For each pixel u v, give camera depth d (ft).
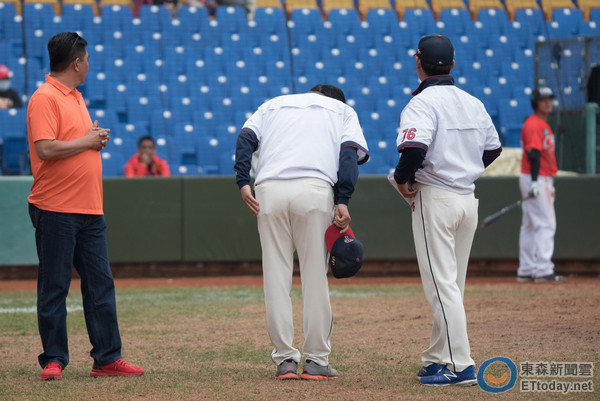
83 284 31.68
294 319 48.55
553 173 68.39
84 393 27.99
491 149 30.66
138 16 107.45
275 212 29.63
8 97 93.15
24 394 27.76
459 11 114.21
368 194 75.00
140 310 52.65
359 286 68.33
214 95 100.68
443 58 29.94
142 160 82.07
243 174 30.07
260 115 31.35
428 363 29.78
